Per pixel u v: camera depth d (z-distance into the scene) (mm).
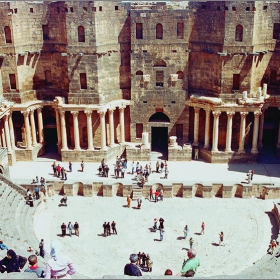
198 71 59719
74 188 52250
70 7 55062
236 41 55219
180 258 40188
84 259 40062
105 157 60281
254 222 46156
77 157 60562
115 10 57812
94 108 58281
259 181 53406
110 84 60312
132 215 47969
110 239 43406
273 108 61625
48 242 42625
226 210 48719
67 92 59500
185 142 62812
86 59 57000
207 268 38312
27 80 60000
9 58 57781
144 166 58938
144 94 61094
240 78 56938
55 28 58312
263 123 60094
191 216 47594
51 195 52094
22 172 57469
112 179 54938
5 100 59344
